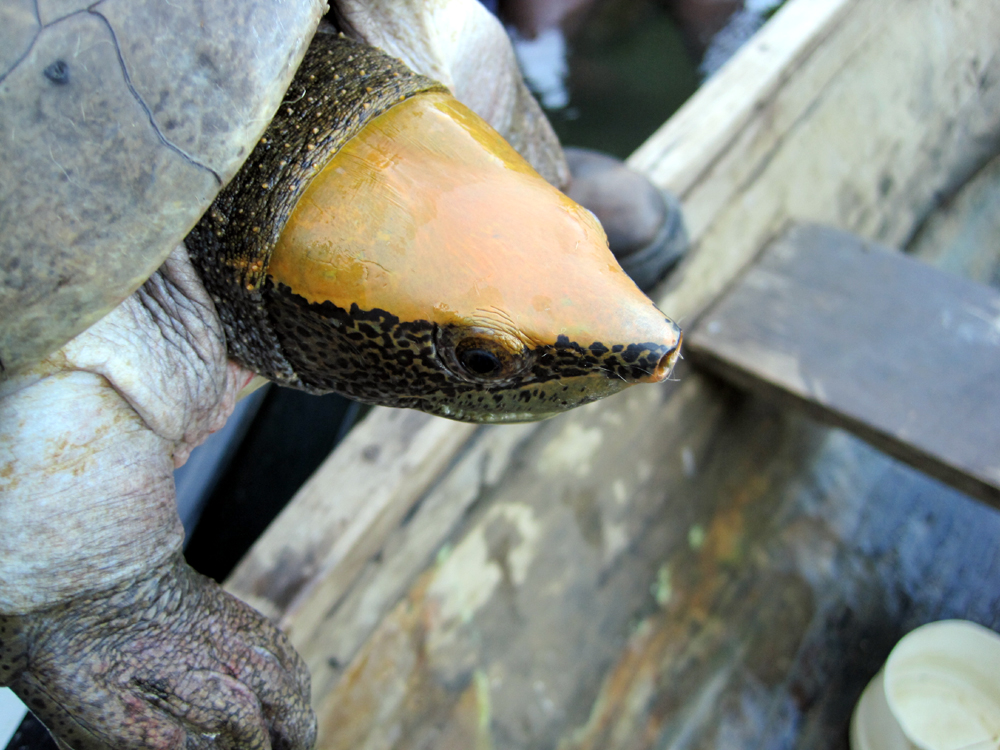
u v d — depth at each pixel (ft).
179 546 0.76
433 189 0.69
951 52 2.54
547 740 1.52
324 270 0.69
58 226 0.61
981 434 1.61
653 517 1.77
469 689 1.46
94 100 0.61
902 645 1.61
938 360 1.74
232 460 1.94
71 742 0.73
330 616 1.34
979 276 2.66
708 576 1.81
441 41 0.89
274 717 0.79
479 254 0.68
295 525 1.32
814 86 2.15
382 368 0.74
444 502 1.49
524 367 0.72
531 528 1.59
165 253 0.64
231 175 0.65
